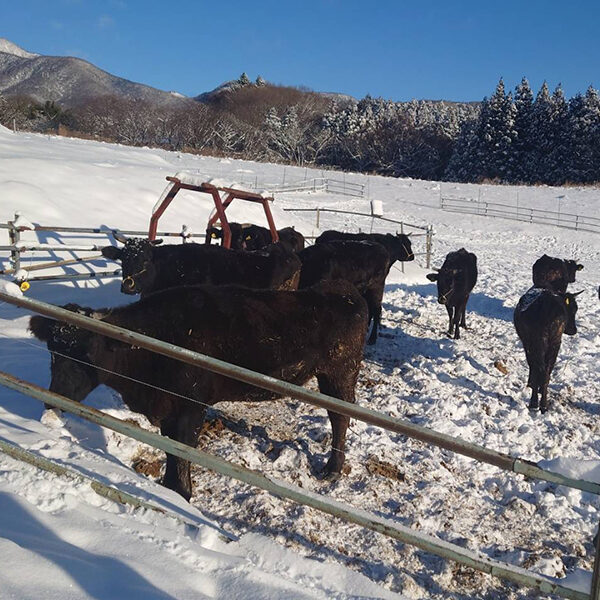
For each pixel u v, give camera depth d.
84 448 4.81
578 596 3.19
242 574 3.34
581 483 2.99
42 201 14.50
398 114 78.88
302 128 75.62
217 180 11.28
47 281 11.38
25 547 3.14
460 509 5.44
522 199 44.28
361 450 6.21
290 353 5.25
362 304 5.66
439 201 41.44
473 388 8.96
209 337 4.97
